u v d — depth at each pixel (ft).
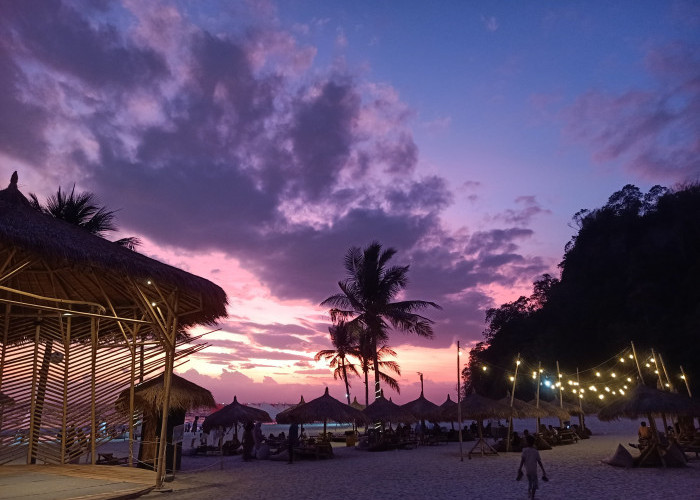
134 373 51.26
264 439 87.71
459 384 67.82
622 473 50.75
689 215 276.00
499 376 314.55
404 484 45.19
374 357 110.42
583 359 271.69
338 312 116.37
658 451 55.21
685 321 223.92
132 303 51.26
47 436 50.98
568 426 121.39
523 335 321.11
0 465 49.06
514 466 59.00
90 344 52.08
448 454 76.48
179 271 40.42
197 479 47.14
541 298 376.07
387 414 89.71
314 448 71.61
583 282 312.29
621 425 164.96
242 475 51.52
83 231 39.88
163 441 40.91
